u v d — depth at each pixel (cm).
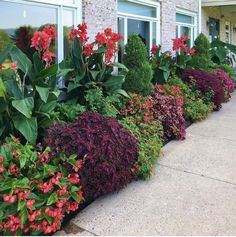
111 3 668
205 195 356
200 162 454
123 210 327
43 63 433
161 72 723
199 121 682
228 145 529
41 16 527
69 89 494
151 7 844
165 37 903
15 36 493
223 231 290
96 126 350
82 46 509
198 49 943
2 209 276
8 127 376
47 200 283
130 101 525
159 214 319
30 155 307
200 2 1156
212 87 762
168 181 391
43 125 381
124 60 607
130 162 359
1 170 281
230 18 1605
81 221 309
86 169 319
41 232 284
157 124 513
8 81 376
